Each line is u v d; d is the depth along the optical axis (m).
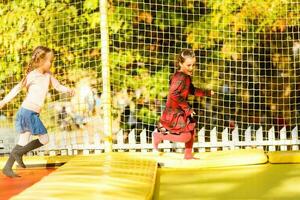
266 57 21.97
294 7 21.33
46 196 9.15
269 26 21.30
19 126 13.50
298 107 22.23
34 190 9.73
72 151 18.25
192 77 21.47
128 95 21.14
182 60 14.36
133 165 12.91
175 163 14.15
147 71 21.23
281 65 21.92
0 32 20.72
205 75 21.53
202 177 12.69
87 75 21.30
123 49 21.09
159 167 14.28
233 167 14.12
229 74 21.55
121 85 21.08
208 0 21.14
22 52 20.78
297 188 10.94
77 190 9.63
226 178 12.42
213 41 21.39
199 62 21.48
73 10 20.95
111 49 20.97
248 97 21.88
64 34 21.09
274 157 14.63
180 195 10.53
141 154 15.04
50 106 21.09
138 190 9.95
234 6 21.08
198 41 21.34
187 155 14.53
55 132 21.03
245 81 21.62
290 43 21.89
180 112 14.43
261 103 21.75
